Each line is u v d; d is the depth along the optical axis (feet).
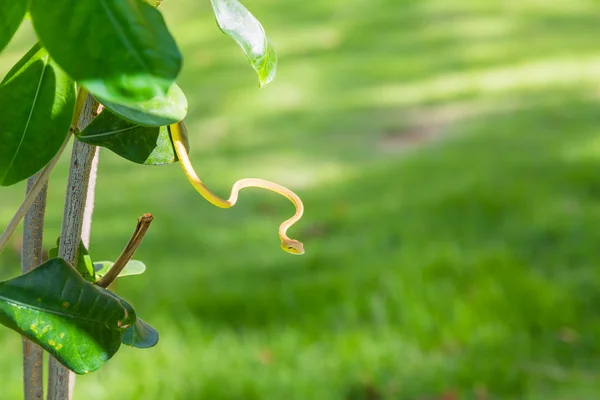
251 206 25.52
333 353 14.70
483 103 32.94
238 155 31.58
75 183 3.35
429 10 54.85
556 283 16.22
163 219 24.64
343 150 30.40
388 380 13.80
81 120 3.27
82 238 3.81
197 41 54.80
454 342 14.80
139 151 3.34
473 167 24.25
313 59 46.21
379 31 50.90
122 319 2.96
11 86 2.87
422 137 30.66
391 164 27.14
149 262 20.85
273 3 62.95
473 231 19.53
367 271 17.71
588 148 24.43
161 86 2.13
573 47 41.24
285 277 18.74
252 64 3.12
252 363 14.56
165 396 13.75
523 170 23.15
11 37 2.14
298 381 13.89
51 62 2.90
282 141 32.55
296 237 21.68
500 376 13.65
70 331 2.91
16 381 13.97
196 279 18.92
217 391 13.83
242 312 16.97
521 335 14.70
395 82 39.11
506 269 16.89
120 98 2.11
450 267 17.12
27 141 2.88
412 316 15.38
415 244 19.10
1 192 31.30
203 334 15.75
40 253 3.63
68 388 3.84
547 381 13.52
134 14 2.15
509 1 55.26
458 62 41.29
